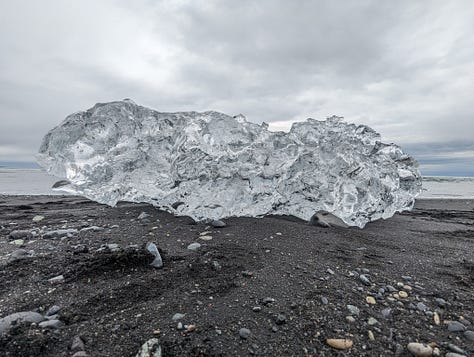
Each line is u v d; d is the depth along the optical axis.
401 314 2.30
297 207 5.15
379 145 6.67
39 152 4.68
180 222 4.76
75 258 3.11
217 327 2.02
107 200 4.91
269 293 2.50
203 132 4.85
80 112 4.89
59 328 1.96
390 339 2.00
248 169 4.73
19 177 26.00
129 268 2.87
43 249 3.44
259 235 4.11
